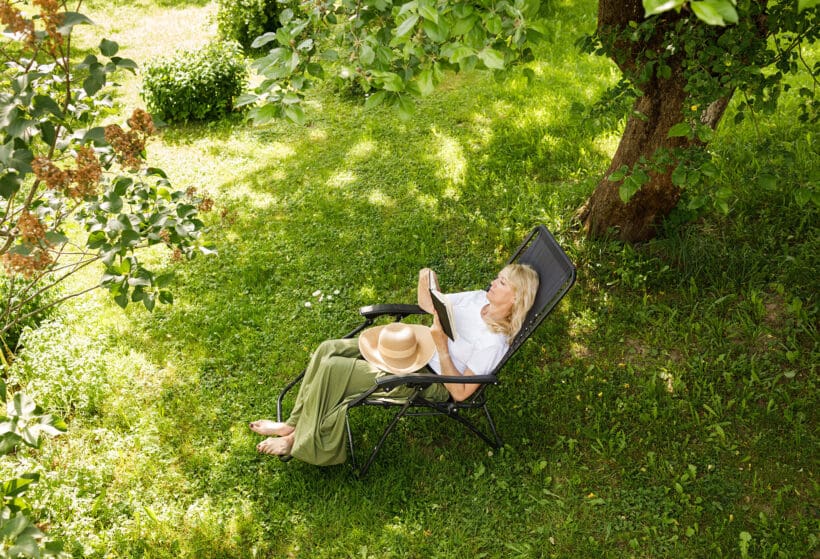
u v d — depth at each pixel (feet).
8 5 7.16
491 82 28.50
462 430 14.28
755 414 14.05
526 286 13.24
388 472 13.43
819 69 13.37
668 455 13.60
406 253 19.48
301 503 12.89
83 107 10.09
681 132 11.66
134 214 9.71
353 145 25.05
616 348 16.08
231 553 12.11
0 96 7.48
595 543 12.05
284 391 14.84
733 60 12.30
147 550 12.07
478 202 21.38
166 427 14.47
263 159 24.57
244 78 28.73
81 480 13.07
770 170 12.82
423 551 12.07
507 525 12.50
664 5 4.84
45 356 15.12
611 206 18.30
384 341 13.55
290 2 10.16
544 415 14.58
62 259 19.58
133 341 16.81
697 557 11.76
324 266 19.21
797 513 12.34
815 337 15.44
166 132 26.66
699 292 17.21
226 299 18.15
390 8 9.82
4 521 7.84
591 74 28.58
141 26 37.37
